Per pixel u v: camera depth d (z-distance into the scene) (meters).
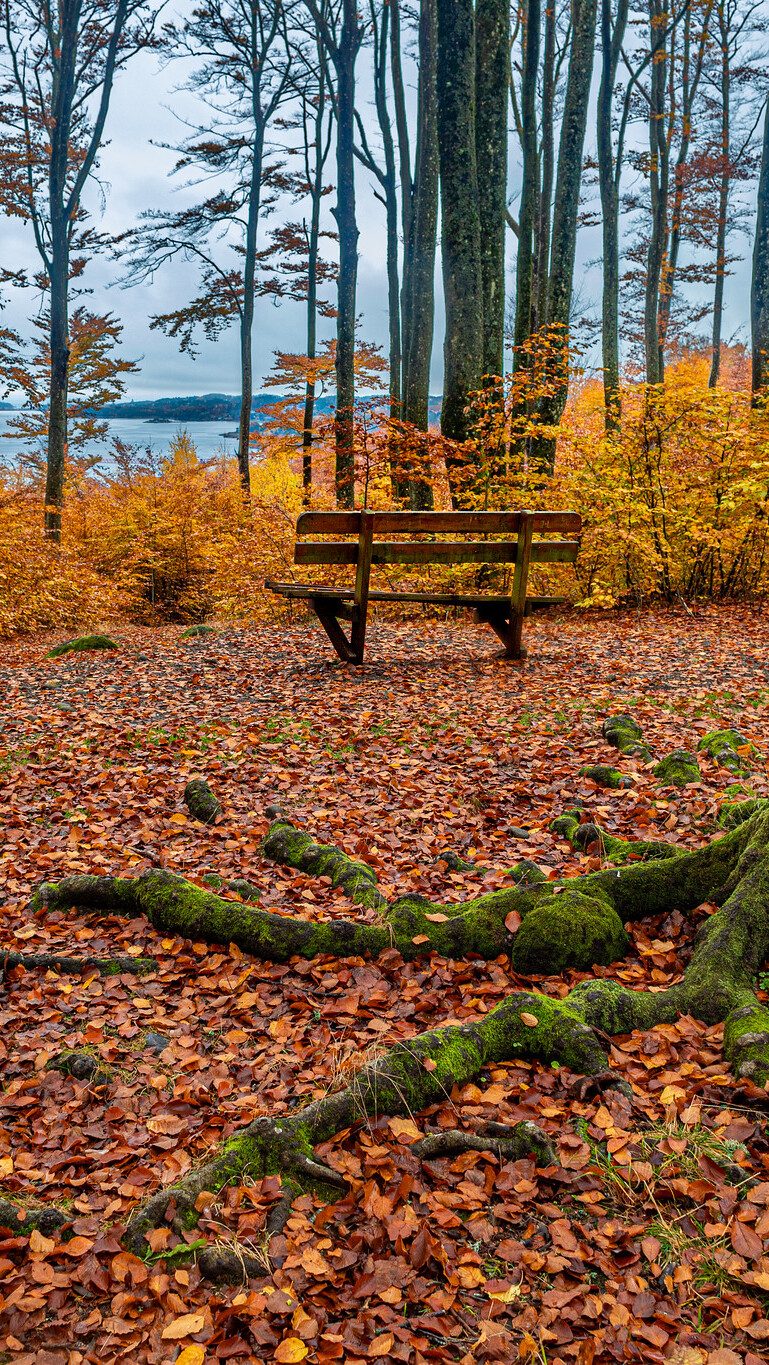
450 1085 2.55
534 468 12.45
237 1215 2.18
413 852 4.27
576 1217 2.14
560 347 12.04
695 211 26.05
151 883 3.75
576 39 14.38
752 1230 1.99
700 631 9.16
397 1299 1.95
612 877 3.34
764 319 13.85
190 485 20.16
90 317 23.95
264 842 4.34
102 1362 1.84
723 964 2.81
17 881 4.22
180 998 3.23
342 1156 2.35
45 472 22.95
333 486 15.32
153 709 7.05
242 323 24.03
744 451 10.00
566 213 14.80
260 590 12.55
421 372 18.91
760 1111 2.34
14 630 13.33
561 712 6.23
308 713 6.61
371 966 3.23
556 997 2.97
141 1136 2.53
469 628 10.27
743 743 5.09
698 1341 1.79
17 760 5.95
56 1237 2.15
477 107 13.25
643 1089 2.50
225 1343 1.87
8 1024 3.09
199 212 22.80
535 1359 1.79
